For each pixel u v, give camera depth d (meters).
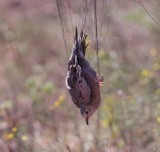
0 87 24.44
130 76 21.00
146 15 28.72
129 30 28.11
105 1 11.05
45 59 27.81
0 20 34.19
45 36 30.95
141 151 15.81
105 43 22.91
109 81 19.92
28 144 16.61
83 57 9.09
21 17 34.78
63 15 9.47
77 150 16.31
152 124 16.88
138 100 18.03
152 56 23.53
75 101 9.05
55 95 21.31
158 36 27.52
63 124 18.19
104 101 17.88
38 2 37.62
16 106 19.81
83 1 9.42
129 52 25.16
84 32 9.41
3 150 16.91
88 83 8.94
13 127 17.39
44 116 18.70
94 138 16.36
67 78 9.07
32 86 21.95
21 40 30.69
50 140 17.12
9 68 27.16
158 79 20.14
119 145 15.86
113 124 16.83
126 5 31.52
